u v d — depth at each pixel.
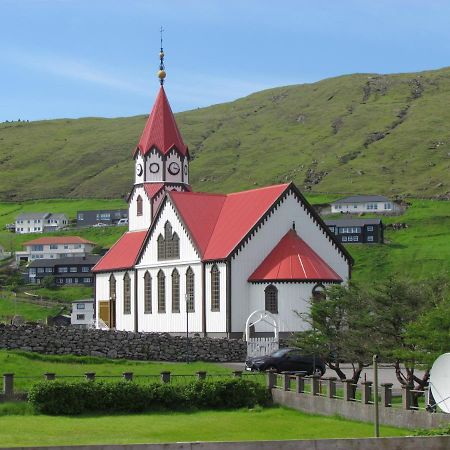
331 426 50.06
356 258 199.12
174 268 106.31
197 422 51.44
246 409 57.03
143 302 112.25
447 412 43.62
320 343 62.69
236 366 79.25
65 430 47.19
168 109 120.88
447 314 51.91
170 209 107.56
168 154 118.94
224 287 97.50
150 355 82.44
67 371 67.25
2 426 47.72
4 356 71.06
